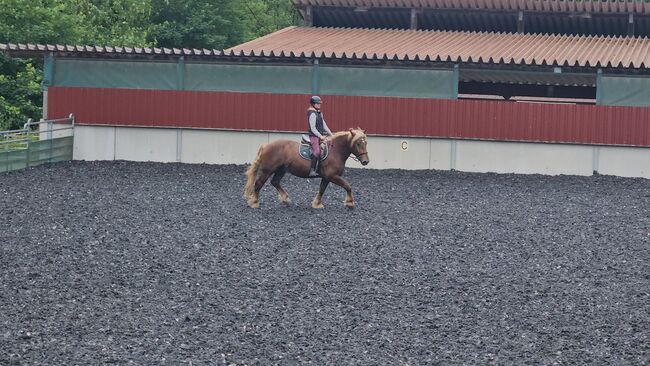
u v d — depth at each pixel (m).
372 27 44.41
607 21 42.28
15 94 47.44
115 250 20.95
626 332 16.09
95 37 52.94
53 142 34.88
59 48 35.56
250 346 15.06
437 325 16.31
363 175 32.75
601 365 14.47
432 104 34.94
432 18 43.28
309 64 35.34
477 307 17.38
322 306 17.30
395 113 35.09
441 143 35.00
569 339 15.70
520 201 27.73
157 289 18.17
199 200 26.94
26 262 19.83
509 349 15.14
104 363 14.15
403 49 37.12
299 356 14.66
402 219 24.66
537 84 42.75
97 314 16.56
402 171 34.09
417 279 19.14
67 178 30.69
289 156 25.41
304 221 24.16
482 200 27.77
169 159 36.12
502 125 34.69
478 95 42.84
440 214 25.39
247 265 19.94
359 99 35.16
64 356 14.39
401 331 15.96
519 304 17.61
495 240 22.52
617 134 34.22
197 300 17.50
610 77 34.22
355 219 24.53
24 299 17.31
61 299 17.38
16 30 47.69
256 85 35.75
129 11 57.03
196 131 36.00
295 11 71.00
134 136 36.28
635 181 32.44
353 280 18.98
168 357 14.46
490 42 39.50
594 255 21.31
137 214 24.77
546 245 22.16
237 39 64.75
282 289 18.30
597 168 34.41
